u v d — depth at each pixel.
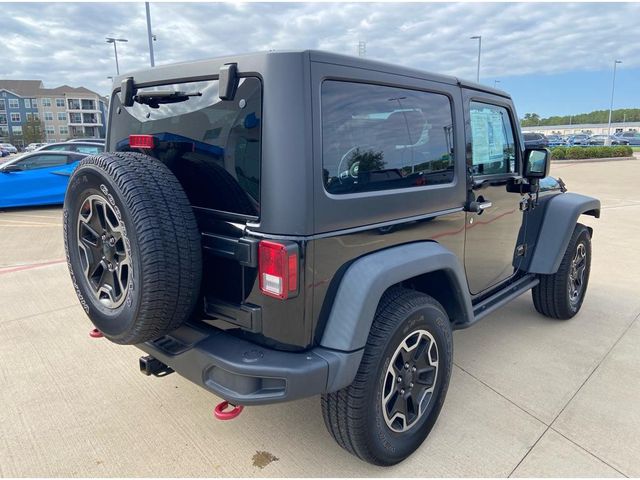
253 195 2.08
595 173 20.14
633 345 3.97
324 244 2.10
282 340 2.10
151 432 2.83
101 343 3.98
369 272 2.22
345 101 2.19
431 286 2.85
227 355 2.11
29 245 7.40
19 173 10.41
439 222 2.76
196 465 2.56
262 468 2.54
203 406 3.09
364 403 2.27
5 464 2.56
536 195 3.93
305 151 1.99
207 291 2.30
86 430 2.85
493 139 3.34
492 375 3.48
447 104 2.81
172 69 2.39
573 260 4.27
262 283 2.05
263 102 2.00
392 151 2.44
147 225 2.01
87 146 11.78
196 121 2.28
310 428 2.88
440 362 2.65
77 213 2.40
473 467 2.54
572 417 2.97
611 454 2.64
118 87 2.78
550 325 4.38
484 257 3.35
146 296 2.04
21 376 3.45
